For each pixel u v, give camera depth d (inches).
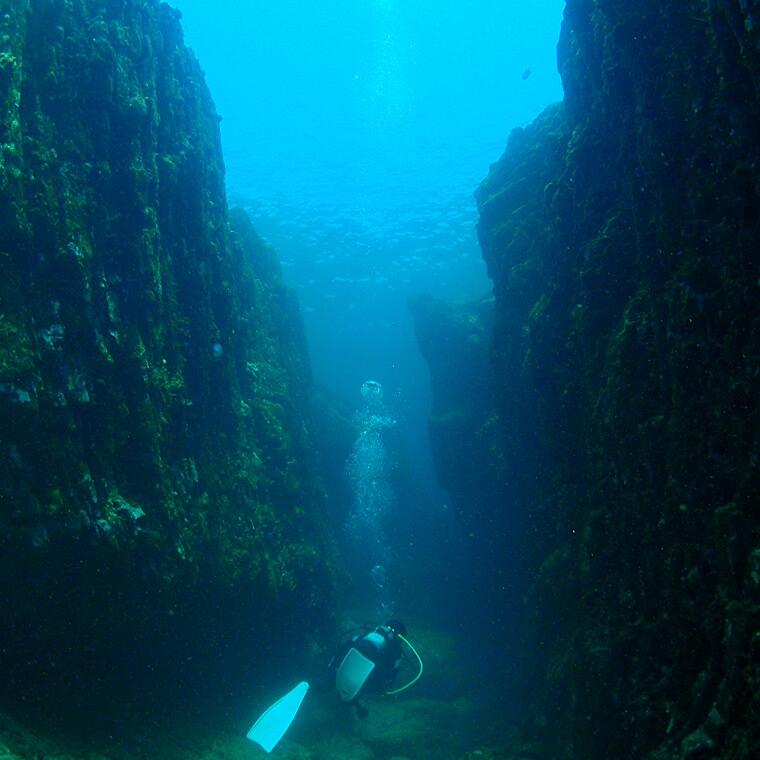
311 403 506.6
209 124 326.6
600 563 199.9
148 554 192.4
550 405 269.3
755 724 106.7
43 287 170.9
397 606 519.8
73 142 189.6
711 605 135.9
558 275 264.7
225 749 236.8
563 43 279.1
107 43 207.2
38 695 184.7
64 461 168.9
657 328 169.6
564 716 217.0
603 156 231.0
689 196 159.2
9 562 164.4
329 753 289.7
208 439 252.2
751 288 135.2
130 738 206.7
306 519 340.5
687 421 154.0
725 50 139.6
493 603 411.8
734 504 134.0
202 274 253.9
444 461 469.1
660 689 154.6
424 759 300.4
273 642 296.4
